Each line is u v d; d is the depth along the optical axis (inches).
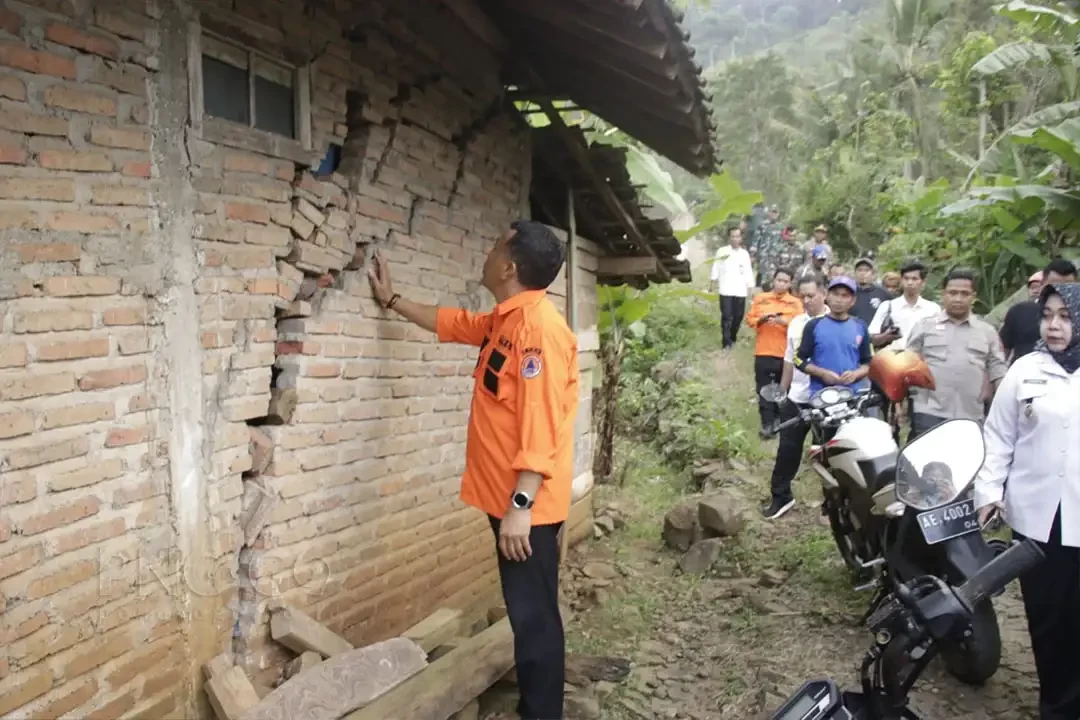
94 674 106.1
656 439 425.4
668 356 554.6
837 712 118.3
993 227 415.2
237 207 126.4
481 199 201.6
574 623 207.9
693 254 1027.9
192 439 120.7
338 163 156.3
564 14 145.3
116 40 106.2
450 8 164.4
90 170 103.5
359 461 158.6
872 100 1087.0
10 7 93.7
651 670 180.2
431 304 179.9
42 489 98.9
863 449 183.8
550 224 263.9
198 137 118.6
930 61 1100.5
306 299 145.7
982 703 154.6
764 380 380.5
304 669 133.0
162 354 114.8
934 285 452.8
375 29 154.9
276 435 137.6
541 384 125.9
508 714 152.0
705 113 183.2
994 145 533.0
